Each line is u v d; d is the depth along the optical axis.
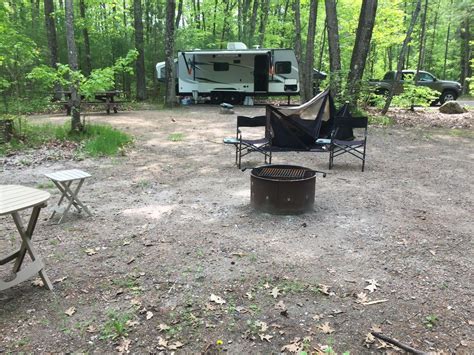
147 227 4.45
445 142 9.80
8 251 3.92
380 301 3.01
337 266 3.54
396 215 4.81
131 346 2.55
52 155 7.89
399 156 8.28
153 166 7.33
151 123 12.64
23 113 13.46
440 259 3.68
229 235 4.19
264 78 18.39
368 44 12.37
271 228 4.37
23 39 10.28
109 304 2.99
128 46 20.27
